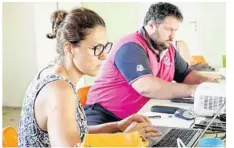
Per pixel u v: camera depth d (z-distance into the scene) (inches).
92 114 70.1
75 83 46.8
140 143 39.4
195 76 79.1
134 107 71.1
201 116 62.6
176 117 63.1
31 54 81.2
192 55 81.4
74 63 45.7
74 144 38.1
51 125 39.0
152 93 71.2
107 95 70.6
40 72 44.5
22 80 88.3
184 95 72.6
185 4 78.0
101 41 46.3
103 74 71.1
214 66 82.0
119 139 38.6
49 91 40.4
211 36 80.9
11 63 88.0
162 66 76.7
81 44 45.2
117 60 70.9
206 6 79.2
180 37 79.2
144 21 73.8
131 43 71.7
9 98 91.3
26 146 43.7
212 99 61.9
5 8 85.3
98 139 38.4
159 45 74.4
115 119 70.6
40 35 74.2
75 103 41.6
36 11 74.6
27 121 42.7
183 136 51.6
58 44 45.8
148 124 55.7
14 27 85.9
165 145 48.1
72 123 39.4
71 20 44.6
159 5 73.4
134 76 70.3
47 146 42.3
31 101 41.9
